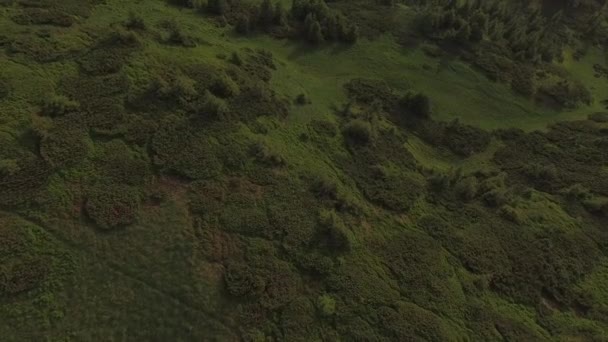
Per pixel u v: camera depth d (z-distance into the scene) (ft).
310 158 134.41
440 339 100.94
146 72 132.36
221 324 93.09
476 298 112.88
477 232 129.08
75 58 129.39
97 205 101.30
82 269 93.25
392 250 116.78
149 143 116.06
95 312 89.51
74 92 120.06
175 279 96.22
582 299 120.67
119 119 117.60
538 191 153.99
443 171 152.76
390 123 167.43
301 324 96.84
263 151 123.85
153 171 111.34
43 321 86.43
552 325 112.88
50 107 113.29
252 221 108.88
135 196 105.29
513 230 132.87
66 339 85.87
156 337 89.45
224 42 170.81
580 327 113.91
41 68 123.34
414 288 109.81
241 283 98.07
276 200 115.65
